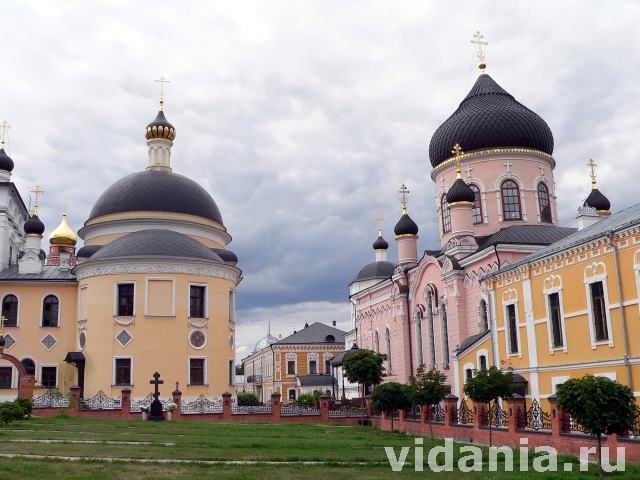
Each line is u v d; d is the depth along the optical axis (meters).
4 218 60.38
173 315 50.38
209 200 64.50
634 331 25.97
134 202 60.31
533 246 43.56
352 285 84.44
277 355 99.50
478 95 55.91
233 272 55.28
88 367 50.19
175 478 17.14
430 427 33.75
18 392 49.44
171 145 66.25
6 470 17.25
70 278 57.41
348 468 20.52
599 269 28.12
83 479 16.44
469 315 45.56
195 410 47.44
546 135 53.62
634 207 33.78
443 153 55.16
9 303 56.81
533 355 32.69
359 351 49.09
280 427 39.56
